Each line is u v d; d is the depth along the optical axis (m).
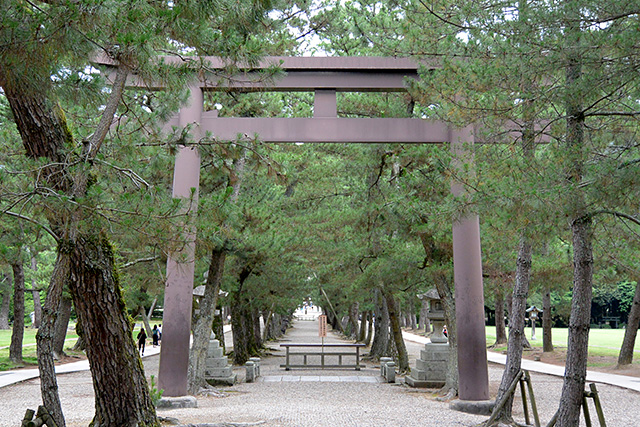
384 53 9.27
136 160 6.04
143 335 26.98
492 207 6.13
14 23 3.98
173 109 6.36
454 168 7.02
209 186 15.06
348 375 19.42
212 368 16.72
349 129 11.58
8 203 4.77
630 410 12.18
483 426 9.41
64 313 24.81
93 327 6.30
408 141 11.58
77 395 13.73
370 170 17.50
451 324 13.64
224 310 60.69
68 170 4.86
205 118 11.54
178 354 11.56
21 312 22.08
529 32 5.77
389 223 14.77
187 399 11.38
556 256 18.22
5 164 5.58
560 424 6.73
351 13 13.07
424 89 8.37
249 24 5.79
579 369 6.66
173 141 6.33
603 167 5.27
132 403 6.44
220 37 5.56
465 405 11.20
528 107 6.36
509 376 9.36
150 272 17.39
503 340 32.22
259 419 10.08
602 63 5.47
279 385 16.55
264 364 24.12
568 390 6.70
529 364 23.00
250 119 11.59
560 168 6.02
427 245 13.91
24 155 5.83
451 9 7.42
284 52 12.19
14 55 4.19
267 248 15.54
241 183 14.64
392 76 11.66
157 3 5.04
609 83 5.46
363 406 12.08
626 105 6.25
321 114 11.70
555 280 18.64
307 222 16.86
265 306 29.58
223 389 15.45
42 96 5.46
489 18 6.34
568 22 5.53
